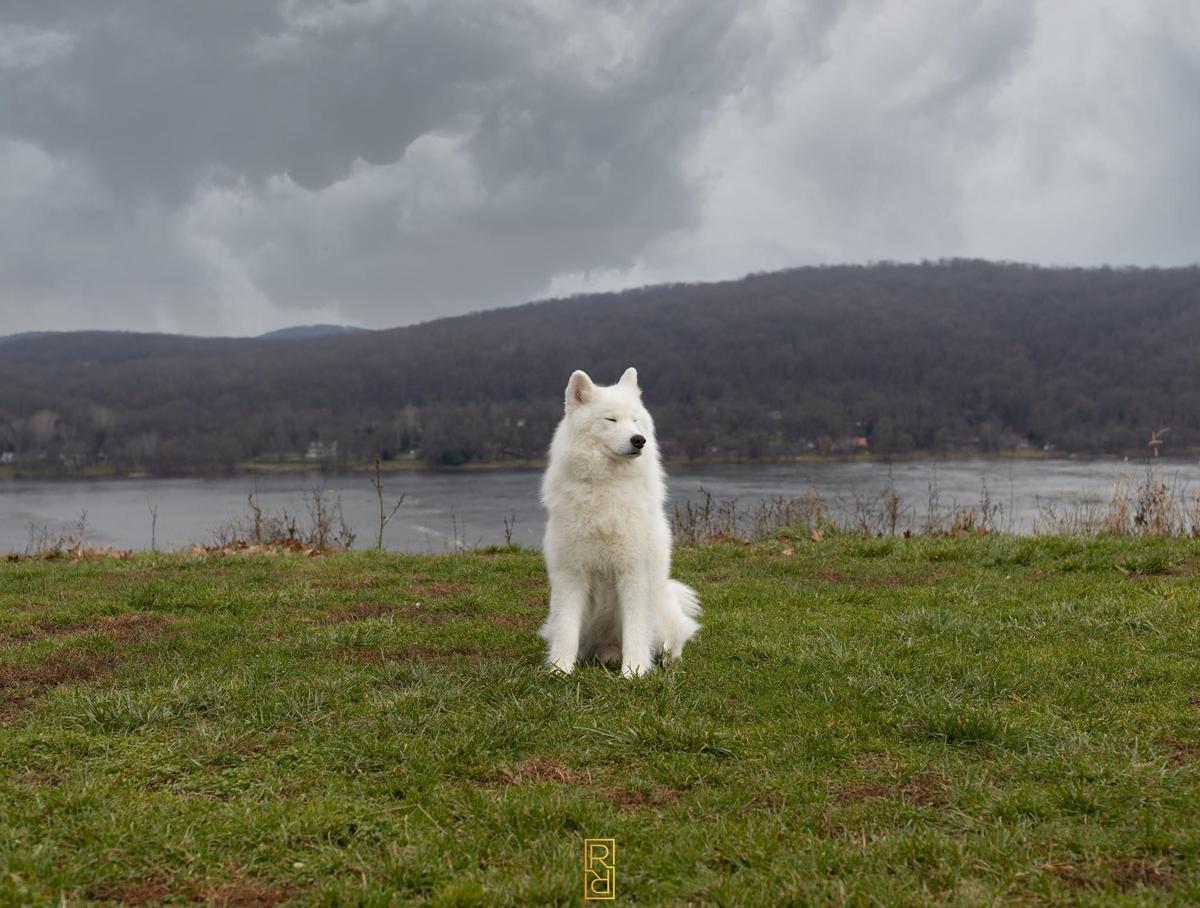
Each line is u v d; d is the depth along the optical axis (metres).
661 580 6.46
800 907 3.15
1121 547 10.20
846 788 4.15
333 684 5.46
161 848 3.50
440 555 11.87
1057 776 4.19
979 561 10.21
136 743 4.56
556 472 6.39
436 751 4.44
